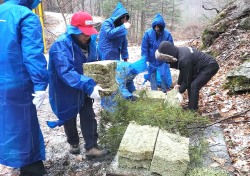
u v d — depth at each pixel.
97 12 31.36
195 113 4.19
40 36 3.15
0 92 3.22
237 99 5.34
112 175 3.13
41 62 3.11
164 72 6.21
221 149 3.69
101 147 4.21
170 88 6.88
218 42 8.90
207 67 4.51
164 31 6.13
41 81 3.11
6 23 3.14
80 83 3.45
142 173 3.10
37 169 3.56
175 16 34.88
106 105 4.03
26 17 3.12
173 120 3.88
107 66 3.54
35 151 3.46
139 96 4.56
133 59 12.16
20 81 3.22
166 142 3.28
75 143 4.15
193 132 4.04
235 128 4.32
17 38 3.14
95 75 3.57
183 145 3.29
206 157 3.54
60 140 4.65
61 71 3.52
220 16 10.02
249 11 9.14
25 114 3.30
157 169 3.05
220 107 5.18
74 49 3.66
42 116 5.65
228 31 8.97
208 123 4.27
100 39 5.48
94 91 3.45
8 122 3.25
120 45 5.72
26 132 3.33
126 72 4.38
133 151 3.11
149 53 6.19
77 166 3.92
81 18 3.52
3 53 3.16
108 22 5.43
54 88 3.79
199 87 4.57
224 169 3.32
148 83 8.04
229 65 7.19
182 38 28.81
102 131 4.15
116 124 4.02
